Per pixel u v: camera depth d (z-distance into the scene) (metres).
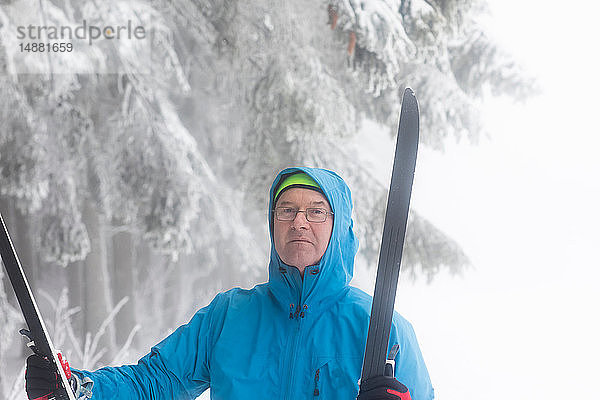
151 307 8.72
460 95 6.10
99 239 7.31
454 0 5.21
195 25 5.41
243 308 1.55
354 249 1.54
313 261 1.43
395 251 1.39
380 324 1.36
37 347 1.45
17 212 7.23
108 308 7.45
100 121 6.02
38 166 5.41
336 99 5.12
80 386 1.44
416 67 6.11
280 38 5.15
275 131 5.29
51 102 5.52
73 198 5.91
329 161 5.55
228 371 1.47
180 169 5.54
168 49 5.23
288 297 1.48
